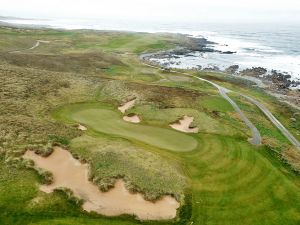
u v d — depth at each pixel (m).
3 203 29.58
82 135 43.59
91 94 64.19
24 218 28.47
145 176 35.47
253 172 39.38
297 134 57.53
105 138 43.66
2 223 27.73
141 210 31.41
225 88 83.88
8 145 38.03
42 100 56.09
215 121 54.09
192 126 51.09
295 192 36.19
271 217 32.19
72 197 31.42
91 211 30.45
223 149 44.34
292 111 70.38
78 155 38.12
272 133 55.28
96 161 37.06
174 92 69.31
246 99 75.19
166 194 33.62
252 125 57.19
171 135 47.38
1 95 53.53
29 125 43.47
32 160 36.12
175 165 38.72
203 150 43.38
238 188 36.12
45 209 29.78
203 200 33.66
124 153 39.16
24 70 70.06
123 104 59.38
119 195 32.88
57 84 65.19
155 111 55.38
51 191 32.12
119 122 50.72
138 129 48.56
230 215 32.00
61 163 36.97
